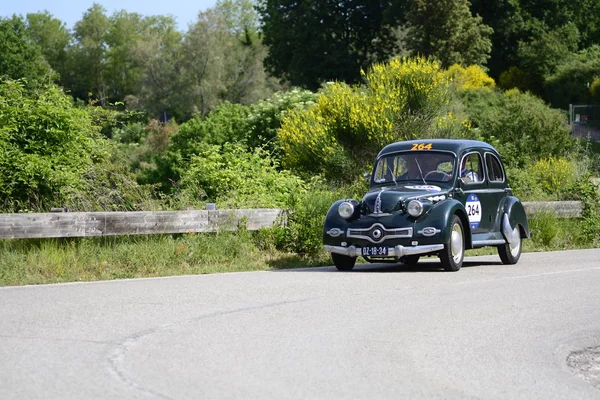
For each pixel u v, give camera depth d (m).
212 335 7.11
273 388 5.47
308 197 15.11
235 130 40.97
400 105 23.77
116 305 8.58
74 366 5.87
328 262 14.16
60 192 15.20
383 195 12.56
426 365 6.27
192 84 91.94
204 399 5.16
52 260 11.61
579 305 9.30
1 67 70.12
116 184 16.38
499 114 33.38
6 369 5.76
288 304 8.88
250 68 96.31
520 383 5.86
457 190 13.23
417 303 9.19
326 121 23.62
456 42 62.47
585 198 20.78
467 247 13.01
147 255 12.52
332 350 6.66
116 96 121.81
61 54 121.06
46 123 16.03
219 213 14.14
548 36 70.06
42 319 7.69
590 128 57.28
